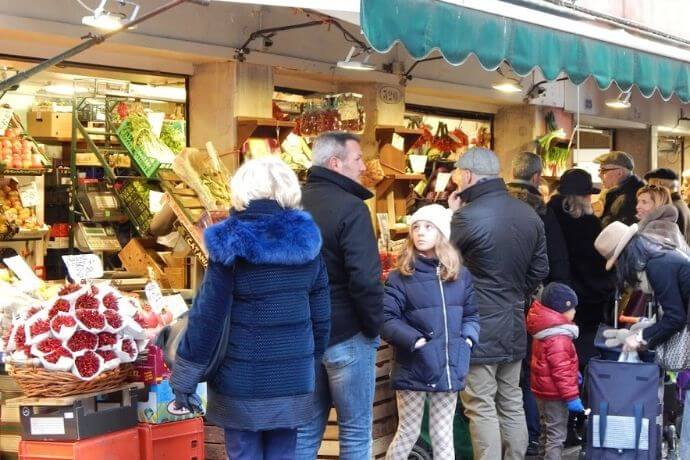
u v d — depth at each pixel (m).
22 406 5.07
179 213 7.23
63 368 4.91
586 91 12.67
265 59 8.18
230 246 4.23
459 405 6.82
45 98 11.58
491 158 6.30
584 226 7.64
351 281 4.96
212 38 7.71
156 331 5.59
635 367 6.25
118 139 8.90
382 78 9.53
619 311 7.68
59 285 6.49
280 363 4.38
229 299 4.28
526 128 11.77
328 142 5.13
